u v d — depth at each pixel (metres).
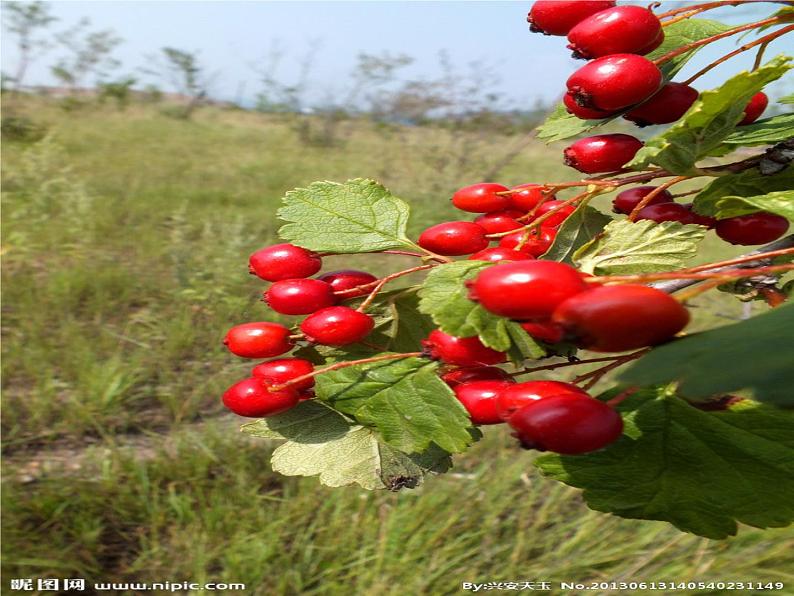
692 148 0.09
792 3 0.10
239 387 0.10
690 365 0.06
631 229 0.10
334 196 0.12
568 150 0.11
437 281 0.09
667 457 0.09
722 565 0.34
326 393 0.10
